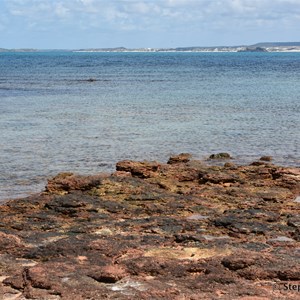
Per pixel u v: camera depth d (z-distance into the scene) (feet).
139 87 243.60
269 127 125.70
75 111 154.92
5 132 116.88
